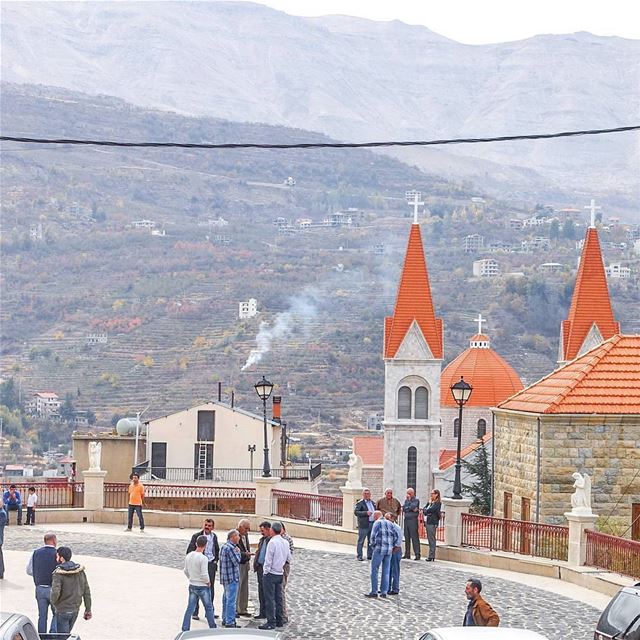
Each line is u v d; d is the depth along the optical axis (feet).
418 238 375.45
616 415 168.55
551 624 105.81
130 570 137.49
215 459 319.68
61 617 89.35
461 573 139.13
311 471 315.17
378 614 111.24
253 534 176.86
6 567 137.69
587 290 330.13
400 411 371.56
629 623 74.13
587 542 133.80
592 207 334.03
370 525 147.95
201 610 114.83
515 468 179.93
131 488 175.83
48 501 188.34
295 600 119.03
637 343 182.29
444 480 372.38
